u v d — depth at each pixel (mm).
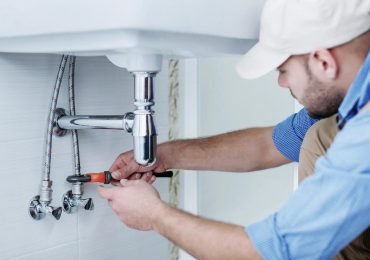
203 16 769
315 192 762
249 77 862
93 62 1174
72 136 1132
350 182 735
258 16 869
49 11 782
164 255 1406
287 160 1274
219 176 1564
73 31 759
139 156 951
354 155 738
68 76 1108
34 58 1070
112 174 1115
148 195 942
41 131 1096
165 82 1348
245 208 1596
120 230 1279
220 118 1546
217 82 1521
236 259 818
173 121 1431
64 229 1162
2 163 1041
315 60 818
